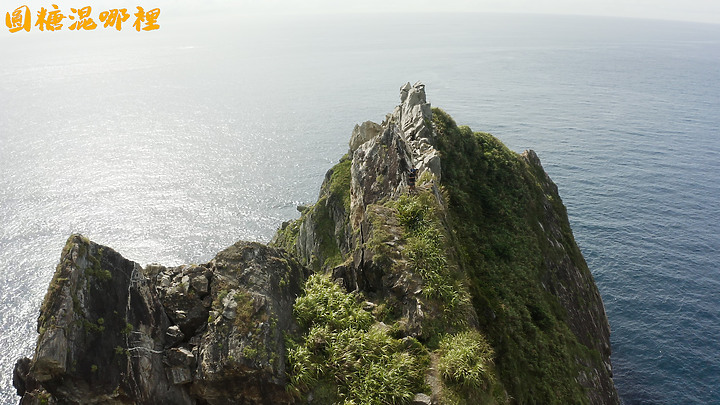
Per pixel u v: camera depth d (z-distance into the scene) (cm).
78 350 1593
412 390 1934
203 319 1955
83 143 17125
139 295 1866
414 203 2748
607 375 4041
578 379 3375
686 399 5366
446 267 2483
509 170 4612
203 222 10562
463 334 2173
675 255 8594
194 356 1841
